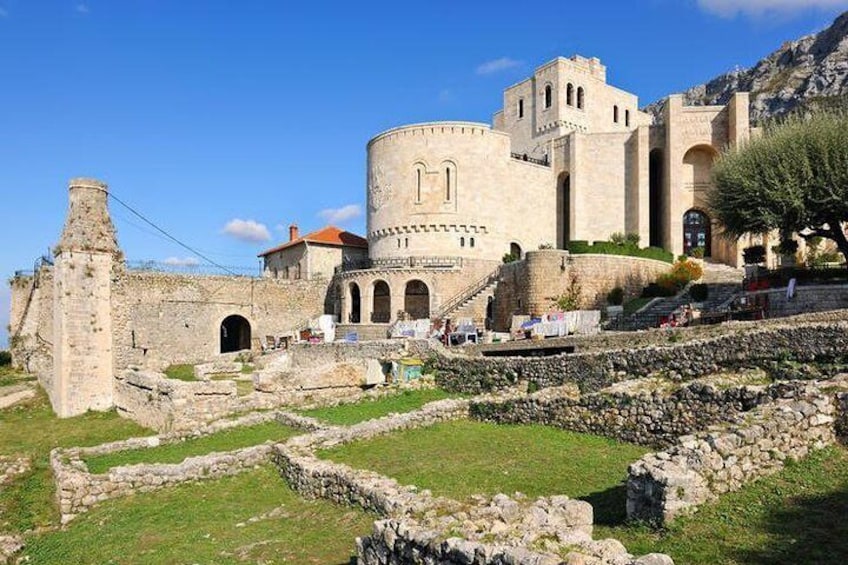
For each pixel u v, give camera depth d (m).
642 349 20.91
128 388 31.31
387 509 12.00
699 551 8.66
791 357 16.98
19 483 20.41
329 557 11.13
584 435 17.42
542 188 70.12
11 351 54.38
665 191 63.34
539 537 7.64
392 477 14.86
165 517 15.05
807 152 34.06
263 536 12.80
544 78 77.88
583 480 13.40
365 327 56.47
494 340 39.97
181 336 59.88
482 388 27.08
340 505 13.91
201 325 61.12
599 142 67.62
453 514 8.81
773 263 52.84
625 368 21.25
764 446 10.97
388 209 67.56
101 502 16.78
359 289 62.75
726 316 30.06
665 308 39.38
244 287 64.31
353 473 14.17
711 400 14.79
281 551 11.72
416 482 14.22
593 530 10.19
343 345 40.56
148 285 58.84
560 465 14.68
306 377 28.45
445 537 7.87
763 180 34.91
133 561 12.41
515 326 41.41
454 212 65.12
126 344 35.09
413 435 19.31
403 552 8.41
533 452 16.06
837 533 8.70
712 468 10.20
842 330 16.02
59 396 33.31
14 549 14.14
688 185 63.41
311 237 77.50
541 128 77.75
